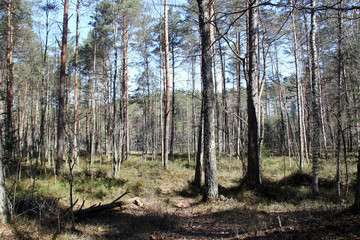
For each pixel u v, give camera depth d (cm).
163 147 1862
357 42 866
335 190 910
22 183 858
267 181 1020
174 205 892
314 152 884
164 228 616
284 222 545
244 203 810
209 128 906
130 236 556
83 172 1348
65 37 1354
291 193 884
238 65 1916
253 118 947
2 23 1562
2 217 533
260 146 944
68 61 2286
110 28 1712
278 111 3316
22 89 2275
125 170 1625
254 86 962
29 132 2419
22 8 1519
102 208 741
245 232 518
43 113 1002
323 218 525
